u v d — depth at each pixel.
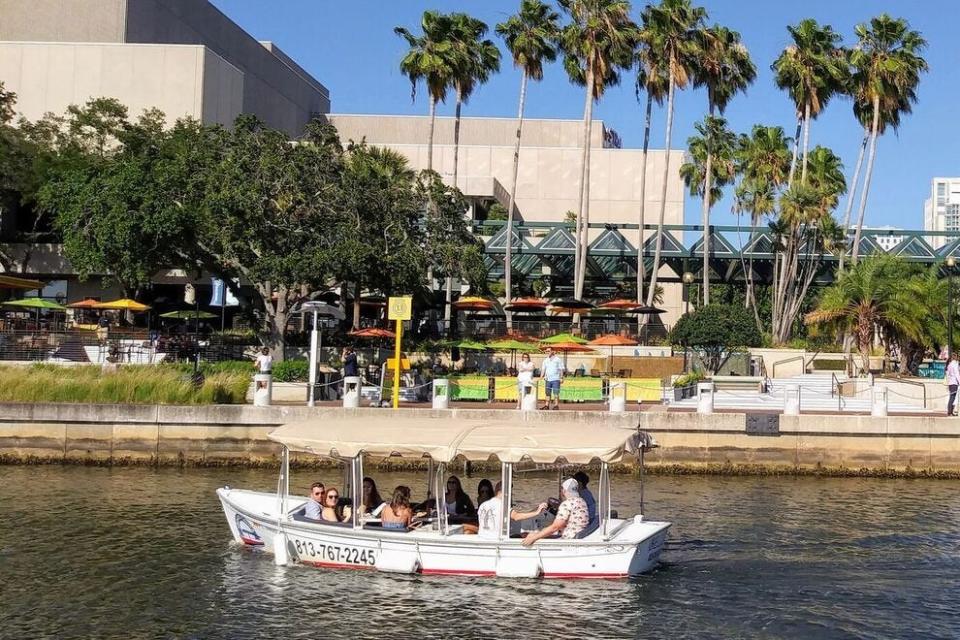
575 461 16.06
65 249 45.94
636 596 15.70
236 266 42.91
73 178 48.22
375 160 55.12
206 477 27.33
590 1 56.41
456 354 44.66
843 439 29.12
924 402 34.69
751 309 76.06
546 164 100.31
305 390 33.16
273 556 18.02
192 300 64.69
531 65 59.81
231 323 63.53
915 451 28.97
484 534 16.77
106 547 18.52
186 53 68.12
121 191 43.00
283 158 42.12
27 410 29.62
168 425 29.67
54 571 16.86
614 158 100.19
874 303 45.56
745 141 72.06
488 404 33.09
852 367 46.44
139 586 16.06
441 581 16.45
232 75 74.50
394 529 17.14
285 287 40.78
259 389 30.14
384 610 14.94
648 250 69.75
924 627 14.34
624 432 16.97
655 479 28.31
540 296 77.62
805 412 31.95
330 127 46.00
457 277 48.12
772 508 23.33
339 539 17.19
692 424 29.19
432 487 18.27
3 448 29.70
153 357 40.59
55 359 41.69
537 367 43.44
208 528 20.23
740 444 29.25
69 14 76.62
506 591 15.93
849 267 64.12
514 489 22.80
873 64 58.91
